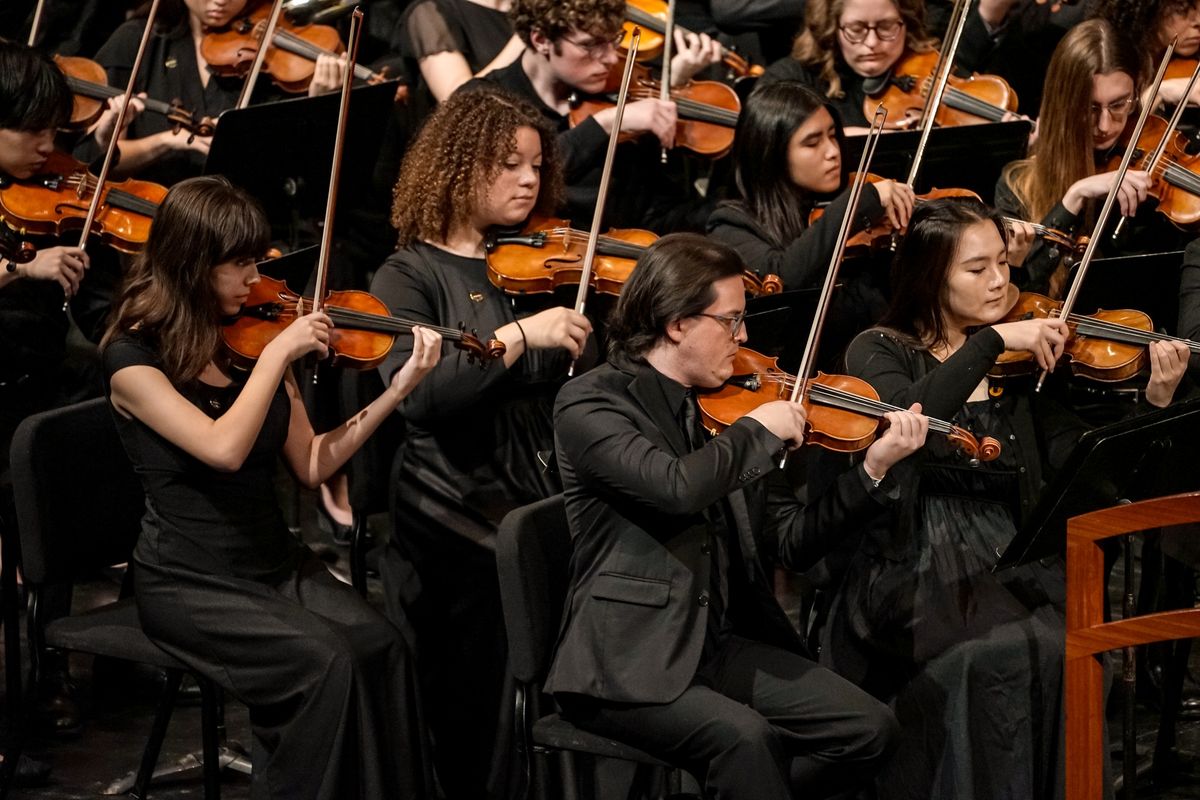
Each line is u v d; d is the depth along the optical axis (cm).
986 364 924
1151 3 1378
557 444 856
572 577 854
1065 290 1165
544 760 862
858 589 944
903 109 1358
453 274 1066
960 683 891
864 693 829
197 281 873
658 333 853
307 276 1046
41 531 895
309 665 859
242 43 1375
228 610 873
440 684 1014
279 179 1229
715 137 1327
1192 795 1023
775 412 837
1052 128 1220
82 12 1525
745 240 1172
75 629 912
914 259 977
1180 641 1028
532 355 1048
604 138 1230
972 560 934
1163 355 1027
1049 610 920
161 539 891
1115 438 789
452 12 1456
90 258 1209
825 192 1193
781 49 1551
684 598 823
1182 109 1222
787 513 924
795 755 834
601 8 1219
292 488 1504
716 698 805
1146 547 1064
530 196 1073
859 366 972
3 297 1130
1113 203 1130
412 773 888
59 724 1062
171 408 862
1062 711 896
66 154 1195
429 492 1024
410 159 1084
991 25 1478
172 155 1336
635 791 985
